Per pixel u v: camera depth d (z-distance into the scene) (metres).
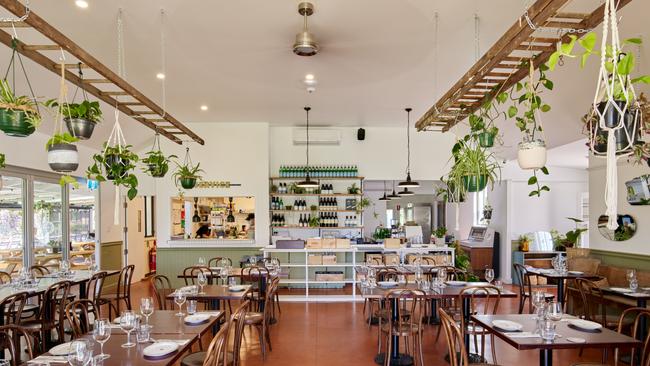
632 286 4.82
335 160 9.33
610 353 4.67
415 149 9.42
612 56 1.38
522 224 9.66
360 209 9.12
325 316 6.27
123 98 6.07
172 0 3.49
